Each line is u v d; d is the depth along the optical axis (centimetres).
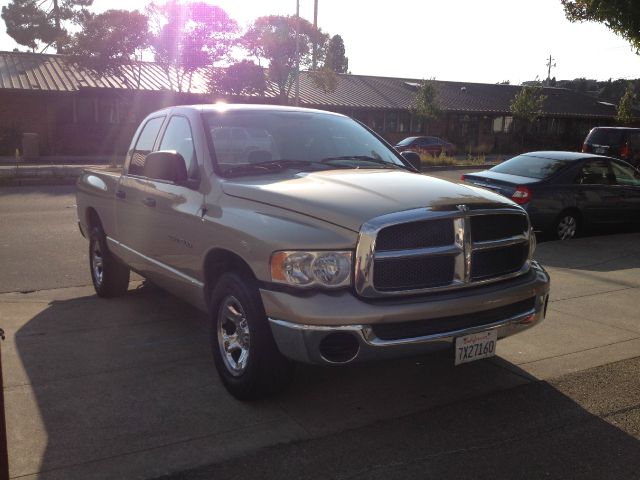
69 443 339
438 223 357
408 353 349
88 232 669
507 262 396
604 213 1022
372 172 443
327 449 338
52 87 2819
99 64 2712
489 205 381
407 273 350
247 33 2914
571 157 1027
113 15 2708
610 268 782
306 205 362
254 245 361
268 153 464
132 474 311
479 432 360
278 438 348
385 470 318
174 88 3083
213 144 454
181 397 400
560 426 369
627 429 367
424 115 3894
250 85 2922
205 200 428
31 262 816
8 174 1767
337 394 408
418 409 389
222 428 359
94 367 451
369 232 336
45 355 475
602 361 474
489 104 4538
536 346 506
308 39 3041
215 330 412
